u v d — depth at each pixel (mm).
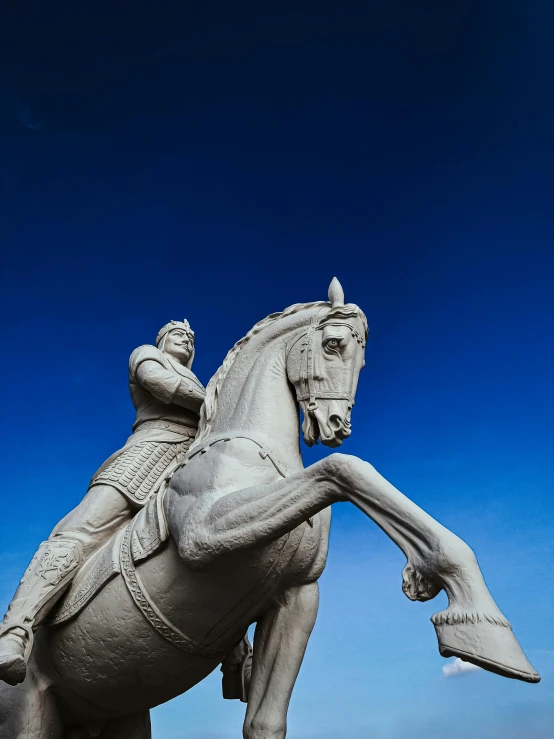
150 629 2303
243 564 2137
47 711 2475
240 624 2322
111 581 2373
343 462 1959
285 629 2314
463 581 1776
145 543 2320
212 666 2441
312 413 2271
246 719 2303
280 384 2385
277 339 2438
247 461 2225
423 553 1839
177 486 2316
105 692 2439
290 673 2289
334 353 2287
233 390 2441
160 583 2275
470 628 1716
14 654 2223
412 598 1861
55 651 2465
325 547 2348
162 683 2408
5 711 2426
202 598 2223
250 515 2027
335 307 2354
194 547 2102
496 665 1664
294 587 2326
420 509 1883
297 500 1994
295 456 2332
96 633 2371
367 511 1938
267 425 2314
